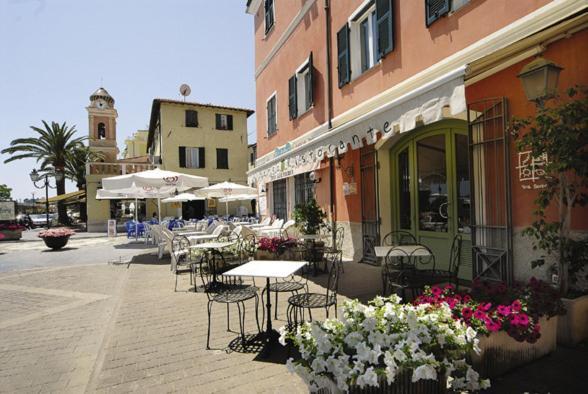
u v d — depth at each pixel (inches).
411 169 287.6
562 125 133.9
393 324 93.7
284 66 497.4
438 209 261.0
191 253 290.5
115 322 187.5
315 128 405.4
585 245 140.1
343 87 349.7
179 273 322.0
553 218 160.9
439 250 260.5
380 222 304.5
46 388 124.1
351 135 218.2
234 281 256.2
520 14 176.2
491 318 115.3
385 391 84.4
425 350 88.3
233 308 206.2
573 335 134.2
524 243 174.1
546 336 127.7
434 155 264.5
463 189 239.3
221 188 472.1
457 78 141.7
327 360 83.7
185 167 1054.4
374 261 309.7
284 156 329.7
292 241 301.9
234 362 137.1
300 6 436.1
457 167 244.2
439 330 92.5
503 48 160.4
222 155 1104.8
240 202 1110.4
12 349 159.5
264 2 569.6
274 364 134.8
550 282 157.8
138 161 1190.9
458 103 140.4
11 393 121.1
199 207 1091.3
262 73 597.0
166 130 1036.5
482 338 111.5
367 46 327.0
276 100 530.0
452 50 218.7
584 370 118.1
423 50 243.0
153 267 361.1
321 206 399.2
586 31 147.3
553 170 140.3
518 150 168.6
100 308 221.5
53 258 464.8
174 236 346.0
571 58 152.7
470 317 114.8
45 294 262.2
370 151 313.0
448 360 90.7
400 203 301.6
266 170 393.7
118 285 283.9
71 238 768.3
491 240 190.7
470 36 205.8
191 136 1065.5
